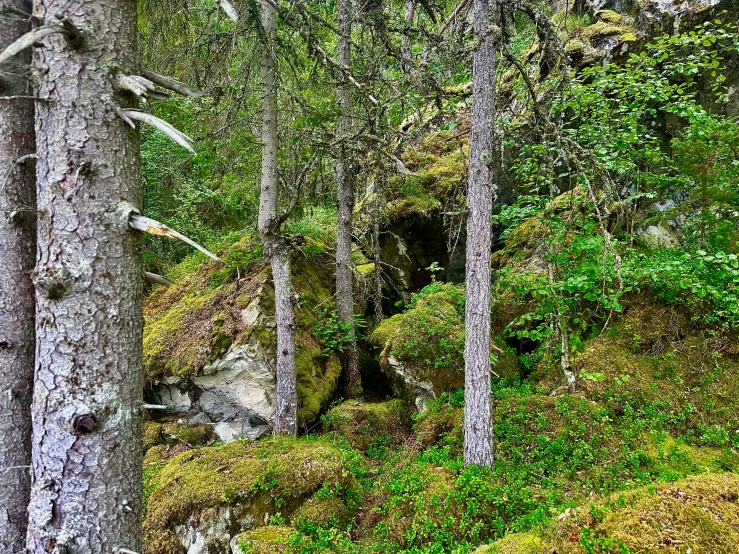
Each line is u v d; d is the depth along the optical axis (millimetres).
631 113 7039
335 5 8664
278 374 7285
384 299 12117
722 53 8625
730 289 5863
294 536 4664
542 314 6926
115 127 2639
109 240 2611
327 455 5902
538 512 4492
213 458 6051
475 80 5766
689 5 8836
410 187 11797
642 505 3195
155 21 5348
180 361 7906
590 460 5379
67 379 2510
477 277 5672
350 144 7492
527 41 10328
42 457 2539
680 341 6367
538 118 6332
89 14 2531
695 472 4750
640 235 7984
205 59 6520
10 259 2949
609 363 6371
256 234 9477
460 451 6195
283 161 7934
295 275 9711
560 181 9984
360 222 11844
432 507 4945
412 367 7668
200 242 12383
